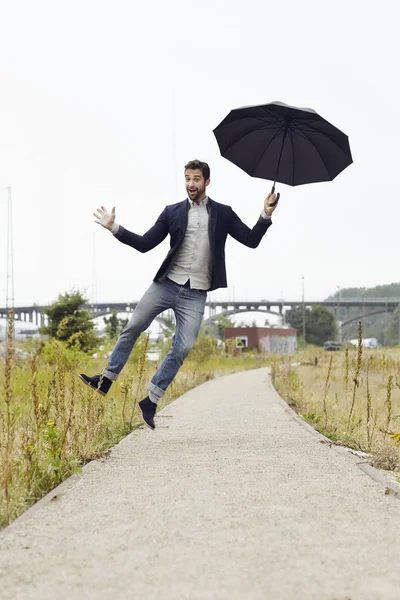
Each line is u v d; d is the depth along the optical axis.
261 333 81.12
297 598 2.84
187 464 6.23
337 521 4.11
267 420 10.77
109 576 3.11
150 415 7.23
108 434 8.41
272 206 6.72
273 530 3.87
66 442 6.46
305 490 5.00
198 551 3.46
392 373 23.52
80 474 5.70
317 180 7.62
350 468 6.00
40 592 2.93
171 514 4.25
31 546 3.62
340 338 178.75
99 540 3.70
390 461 6.35
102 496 4.87
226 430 9.28
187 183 6.93
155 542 3.63
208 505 4.48
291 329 101.50
